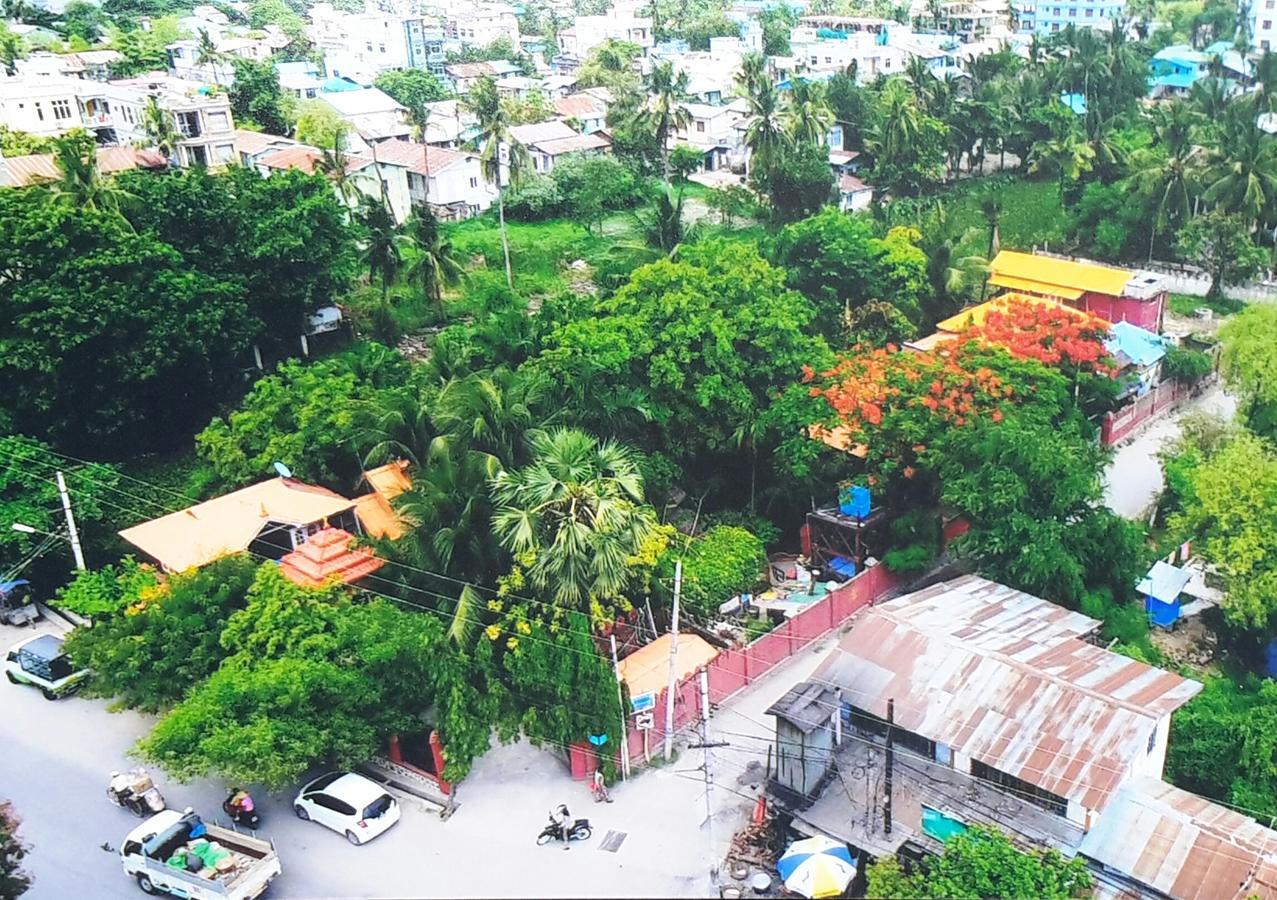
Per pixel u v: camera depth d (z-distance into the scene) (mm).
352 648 33344
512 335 50875
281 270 57188
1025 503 39375
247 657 32906
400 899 29188
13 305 47719
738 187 88875
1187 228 76938
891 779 30000
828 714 31328
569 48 169375
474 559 37000
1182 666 39625
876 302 61375
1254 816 31094
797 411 44250
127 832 31875
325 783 32438
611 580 34250
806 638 39844
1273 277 77375
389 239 65438
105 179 60906
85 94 94000
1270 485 39500
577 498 34531
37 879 30156
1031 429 40781
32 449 44969
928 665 33125
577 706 32406
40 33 128750
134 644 33781
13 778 34188
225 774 30141
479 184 89938
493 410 40969
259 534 40844
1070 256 83000
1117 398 54656
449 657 32625
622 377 45656
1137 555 40312
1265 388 49812
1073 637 34594
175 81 102312
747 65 104312
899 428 42250
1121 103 107562
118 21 147250
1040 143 93812
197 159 84562
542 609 33656
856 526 42531
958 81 113375
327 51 157625
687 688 35594
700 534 45844
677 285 48094
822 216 64000
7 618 42531
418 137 102062
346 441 45125
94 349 48531
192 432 54625
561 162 93375
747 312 47062
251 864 28859
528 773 34312
